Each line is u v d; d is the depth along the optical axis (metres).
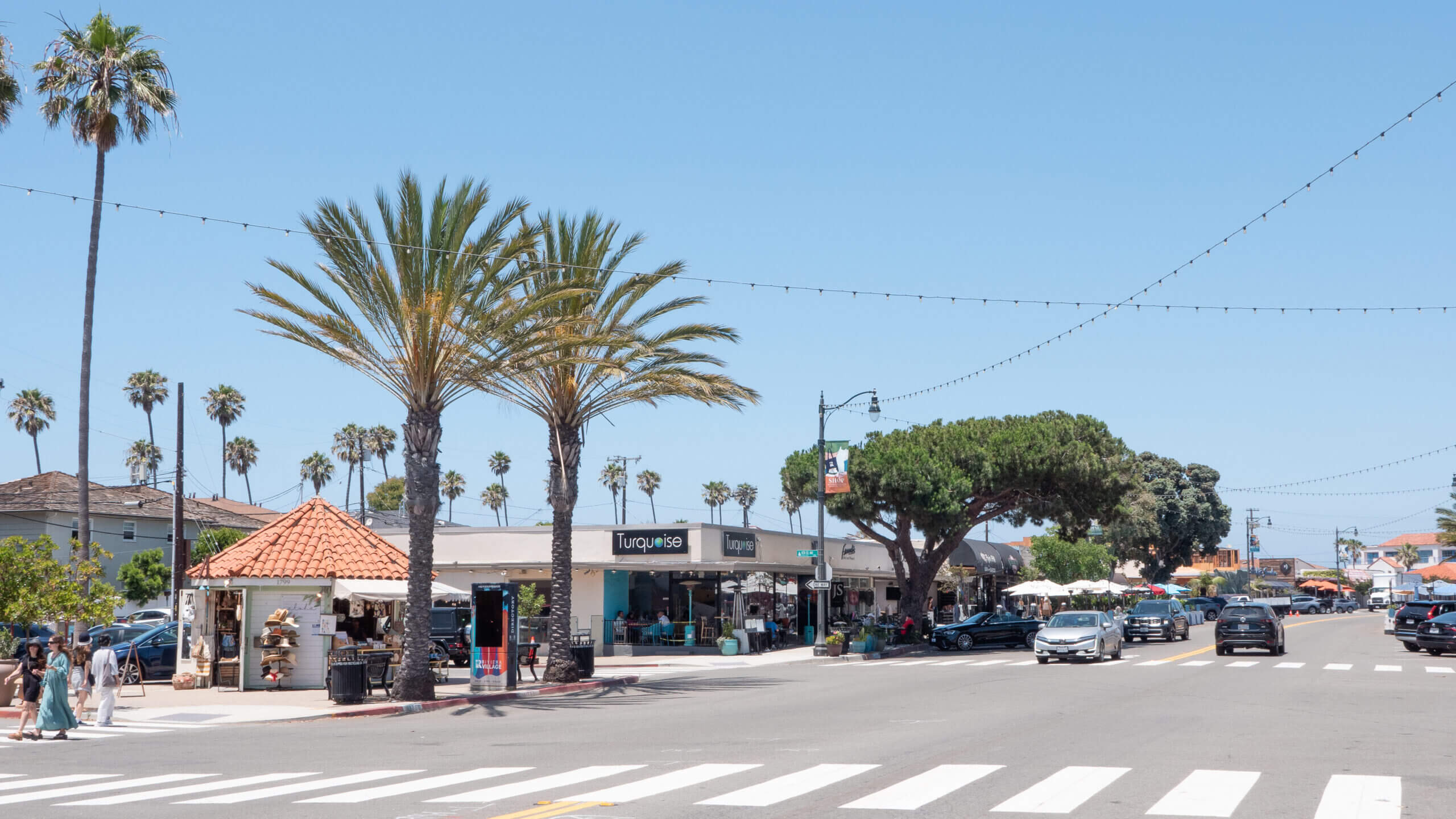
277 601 28.92
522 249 25.20
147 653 31.33
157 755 16.30
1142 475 92.25
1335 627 63.78
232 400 93.31
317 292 24.95
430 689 25.33
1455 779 12.10
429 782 12.85
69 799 11.94
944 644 46.97
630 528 44.69
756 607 48.94
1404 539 154.88
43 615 24.97
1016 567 70.50
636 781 12.64
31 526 59.38
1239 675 29.17
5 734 19.62
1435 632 37.09
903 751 15.01
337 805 11.22
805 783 12.23
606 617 45.41
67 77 32.75
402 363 25.25
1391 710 19.91
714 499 129.88
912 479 46.06
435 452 25.78
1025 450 48.81
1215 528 95.31
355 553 30.17
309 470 100.62
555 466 29.81
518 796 11.66
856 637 44.69
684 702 24.52
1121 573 100.00
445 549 47.38
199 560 63.97
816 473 50.75
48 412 84.38
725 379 30.09
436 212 24.77
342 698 24.31
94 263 33.50
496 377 28.41
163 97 34.12
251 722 21.84
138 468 89.44
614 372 26.38
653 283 29.41
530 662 31.34
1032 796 11.14
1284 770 12.78
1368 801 10.73
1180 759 13.74
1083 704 21.47
